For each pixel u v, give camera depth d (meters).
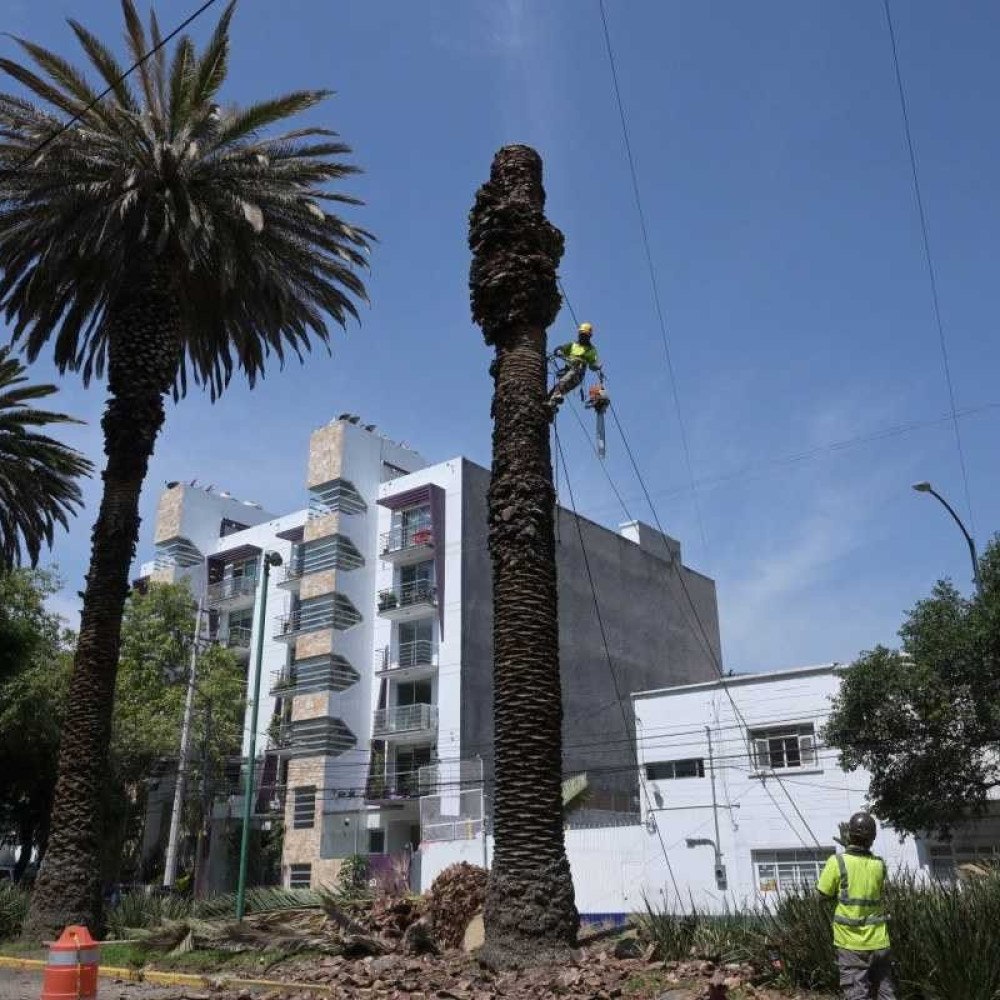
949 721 24.02
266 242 21.23
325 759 43.59
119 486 18.72
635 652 50.06
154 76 19.95
